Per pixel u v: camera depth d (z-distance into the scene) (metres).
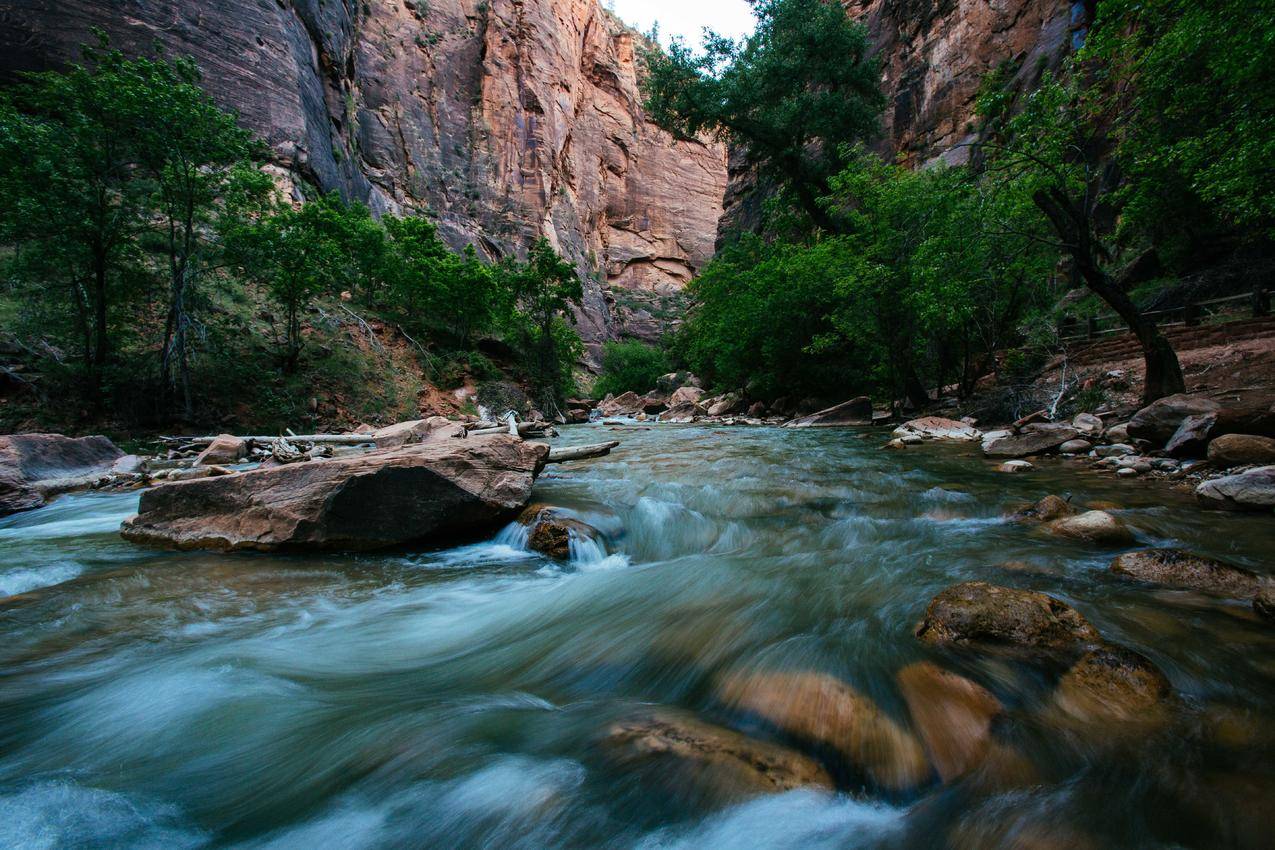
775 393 28.08
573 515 6.20
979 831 1.89
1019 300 17.55
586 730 2.53
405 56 64.38
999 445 10.98
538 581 4.88
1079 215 10.70
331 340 23.33
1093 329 16.61
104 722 2.71
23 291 14.88
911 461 10.66
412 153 61.75
